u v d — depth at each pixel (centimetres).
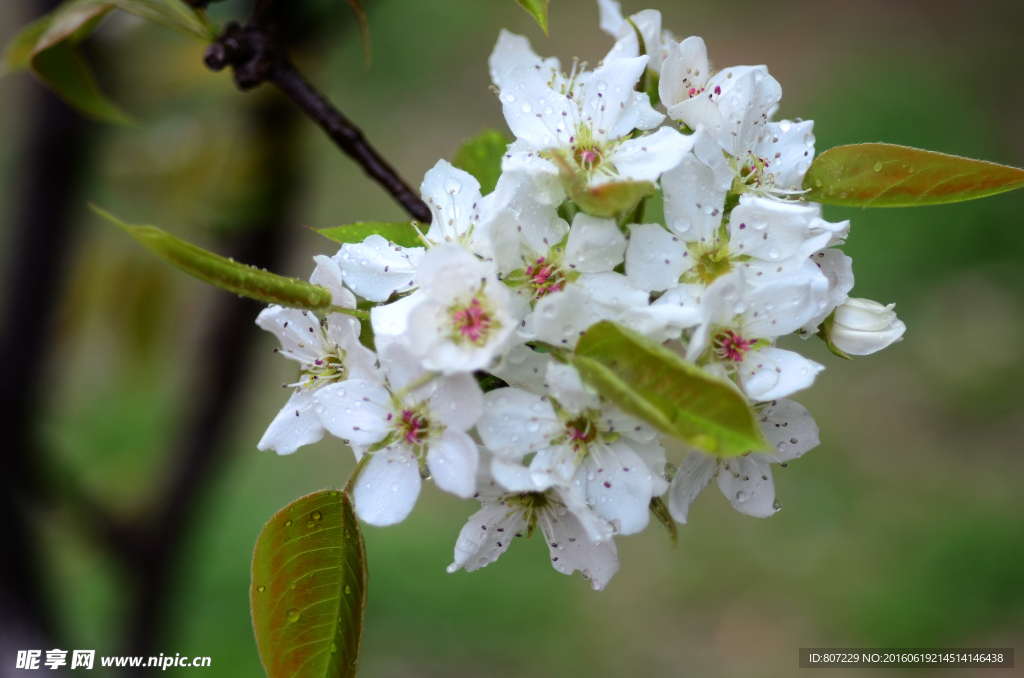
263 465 135
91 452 105
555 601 121
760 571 122
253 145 64
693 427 46
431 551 125
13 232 62
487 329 48
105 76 64
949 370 143
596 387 47
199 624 116
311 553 50
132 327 70
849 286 51
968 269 156
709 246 49
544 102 50
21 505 63
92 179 64
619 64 50
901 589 117
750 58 199
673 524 50
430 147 169
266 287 48
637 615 119
